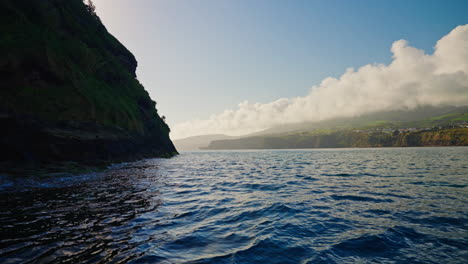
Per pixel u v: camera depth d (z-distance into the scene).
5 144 18.70
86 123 27.78
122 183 15.60
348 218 7.47
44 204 9.45
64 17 43.38
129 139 38.84
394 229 6.38
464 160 35.50
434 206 8.73
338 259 4.78
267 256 4.93
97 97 33.25
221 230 6.54
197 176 20.02
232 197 11.03
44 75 24.22
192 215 8.02
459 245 5.34
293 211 8.37
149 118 57.66
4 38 21.80
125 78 57.09
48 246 5.30
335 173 20.31
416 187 12.83
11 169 17.12
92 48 46.59
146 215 7.97
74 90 27.30
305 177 17.95
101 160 27.83
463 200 9.63
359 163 32.78
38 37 25.20
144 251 5.12
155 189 13.33
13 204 9.44
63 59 27.17
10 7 24.48
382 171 21.34
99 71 44.66
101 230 6.44
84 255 4.87
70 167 20.83
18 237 5.85
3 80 20.38
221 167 30.42
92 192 12.24
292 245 5.48
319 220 7.31
